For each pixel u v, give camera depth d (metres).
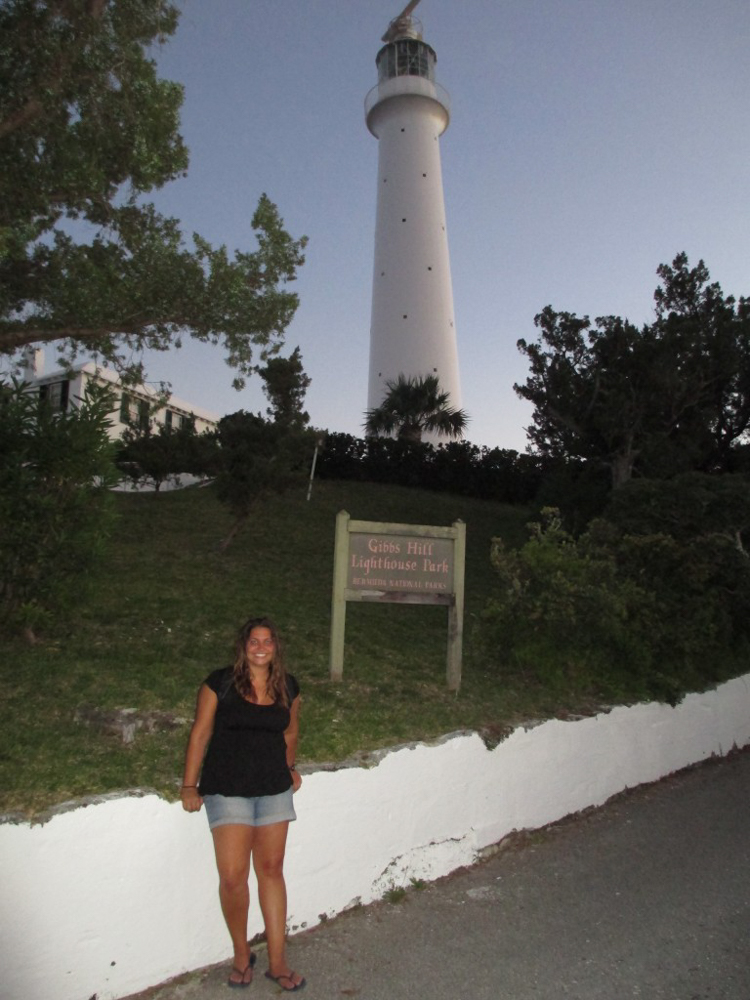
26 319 10.59
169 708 5.42
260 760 3.55
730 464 18.73
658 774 7.04
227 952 3.79
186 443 21.70
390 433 31.64
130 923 3.45
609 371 17.94
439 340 37.44
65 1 8.41
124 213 11.38
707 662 8.41
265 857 3.54
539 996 3.55
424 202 38.56
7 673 6.02
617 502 11.64
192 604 9.96
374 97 40.31
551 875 4.91
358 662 7.83
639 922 4.29
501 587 14.45
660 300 19.67
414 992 3.54
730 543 9.62
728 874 4.98
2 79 8.27
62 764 4.16
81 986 3.29
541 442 20.20
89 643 7.32
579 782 6.12
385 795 4.59
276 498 21.19
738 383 18.34
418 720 5.72
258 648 3.66
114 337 11.41
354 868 4.37
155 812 3.58
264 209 10.76
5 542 6.60
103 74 8.90
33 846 3.21
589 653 7.16
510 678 7.52
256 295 10.84
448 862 4.91
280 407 25.75
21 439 6.95
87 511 7.19
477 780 5.23
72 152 9.12
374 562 6.88
